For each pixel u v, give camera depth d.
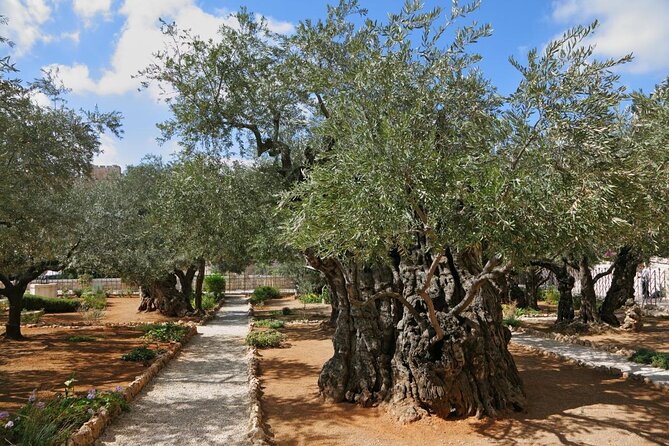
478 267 8.18
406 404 7.27
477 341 7.46
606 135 5.23
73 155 11.77
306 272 28.97
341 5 8.54
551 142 5.22
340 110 6.01
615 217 4.86
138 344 14.17
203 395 8.98
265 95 10.64
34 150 10.59
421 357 7.34
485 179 4.92
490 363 7.62
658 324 17.89
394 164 4.96
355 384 8.02
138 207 19.39
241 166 12.09
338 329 8.41
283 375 10.36
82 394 8.45
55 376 9.98
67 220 12.52
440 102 6.51
